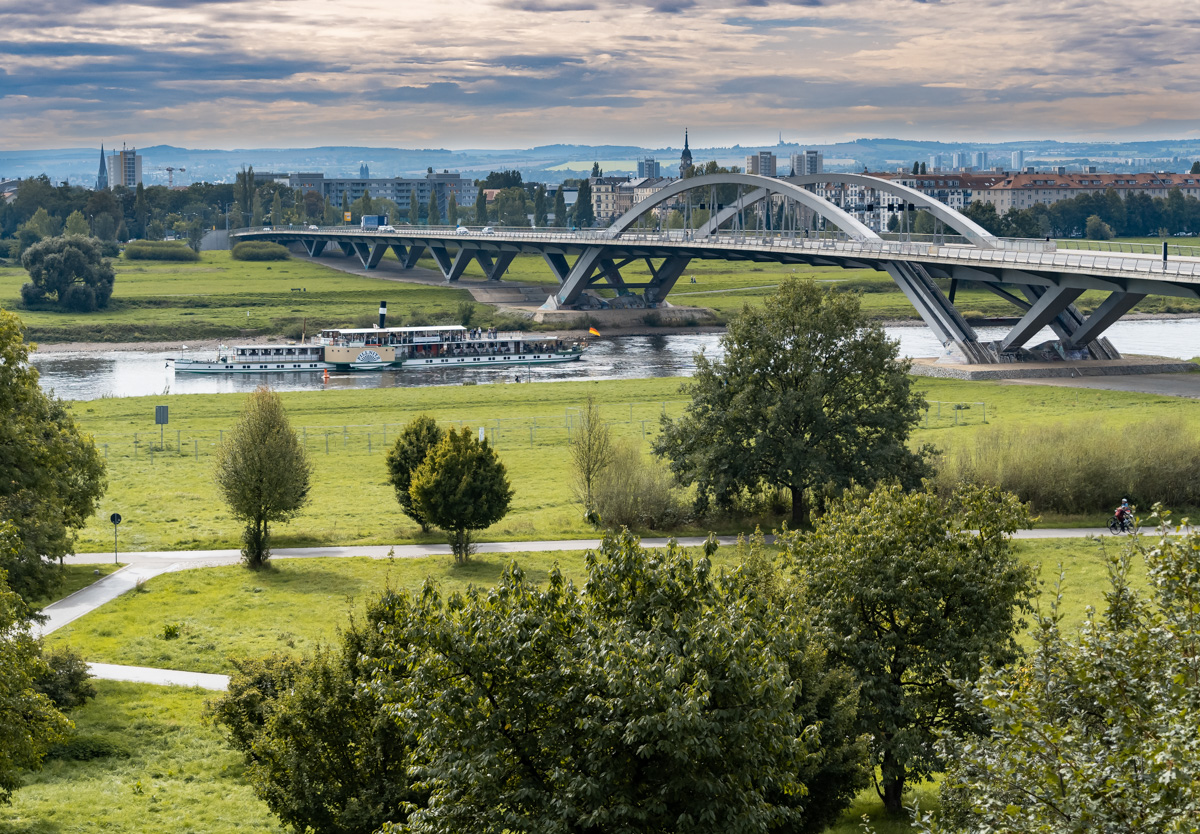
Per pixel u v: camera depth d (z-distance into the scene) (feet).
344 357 444.96
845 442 187.01
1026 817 42.73
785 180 504.43
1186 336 485.15
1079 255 348.79
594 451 187.83
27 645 76.13
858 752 75.00
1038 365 357.41
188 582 153.79
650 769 55.88
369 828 66.69
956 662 84.84
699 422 188.14
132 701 110.73
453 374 430.61
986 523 91.30
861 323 187.62
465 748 55.88
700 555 162.30
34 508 120.37
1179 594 49.96
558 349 465.88
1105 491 184.24
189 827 83.25
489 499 161.48
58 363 468.75
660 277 608.60
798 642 72.43
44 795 89.10
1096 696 48.42
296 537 178.19
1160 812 39.50
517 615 58.18
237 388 398.62
